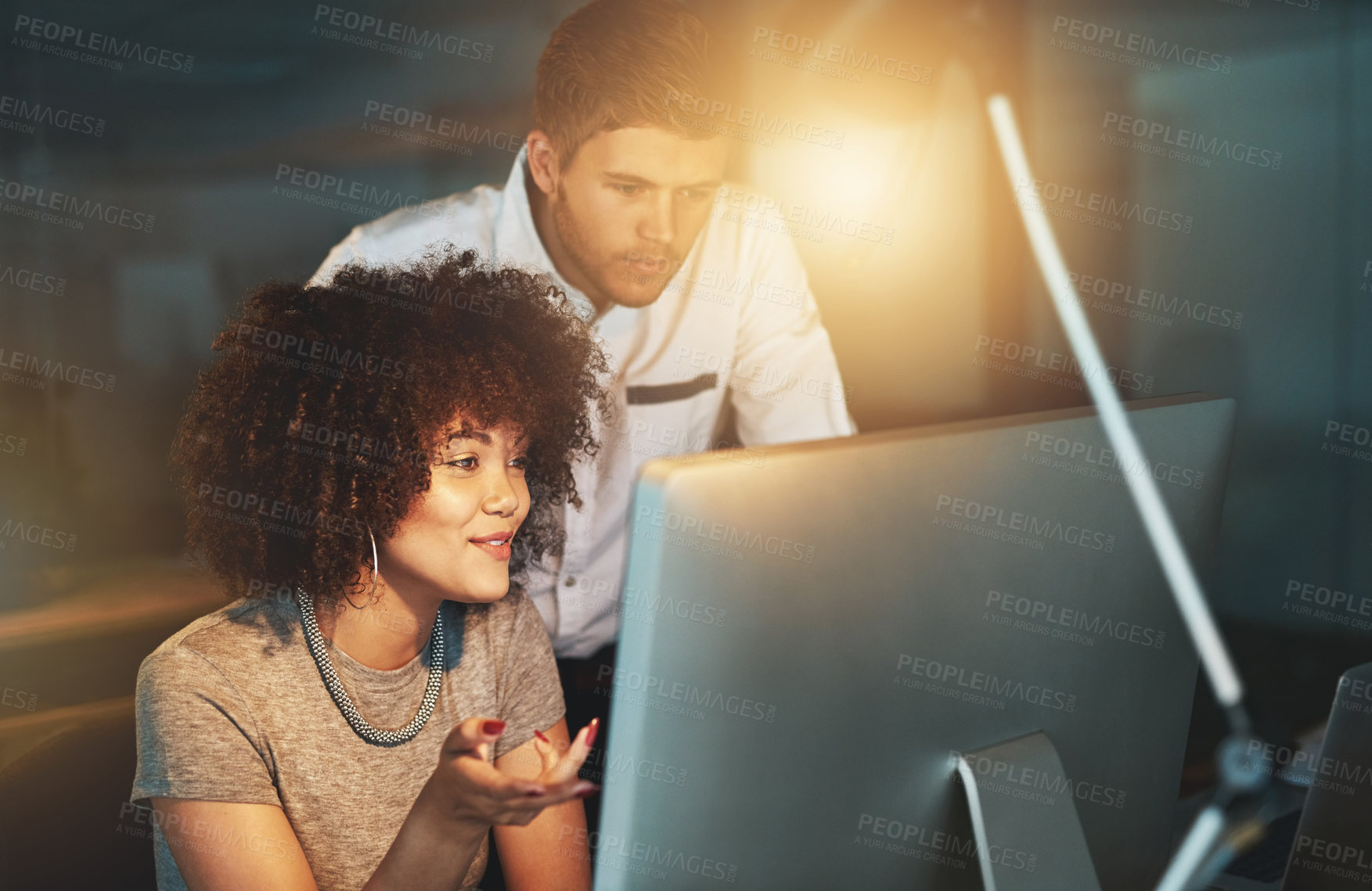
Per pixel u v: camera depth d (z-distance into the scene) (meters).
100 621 2.41
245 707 0.87
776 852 0.56
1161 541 0.75
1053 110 2.87
